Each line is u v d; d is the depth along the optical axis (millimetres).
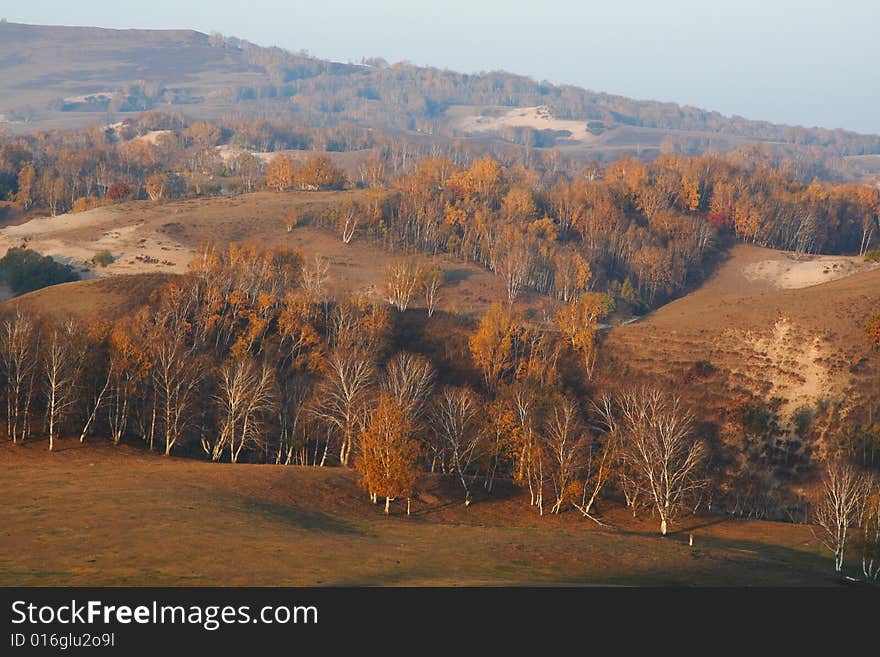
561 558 130875
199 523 129875
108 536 117750
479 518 174750
